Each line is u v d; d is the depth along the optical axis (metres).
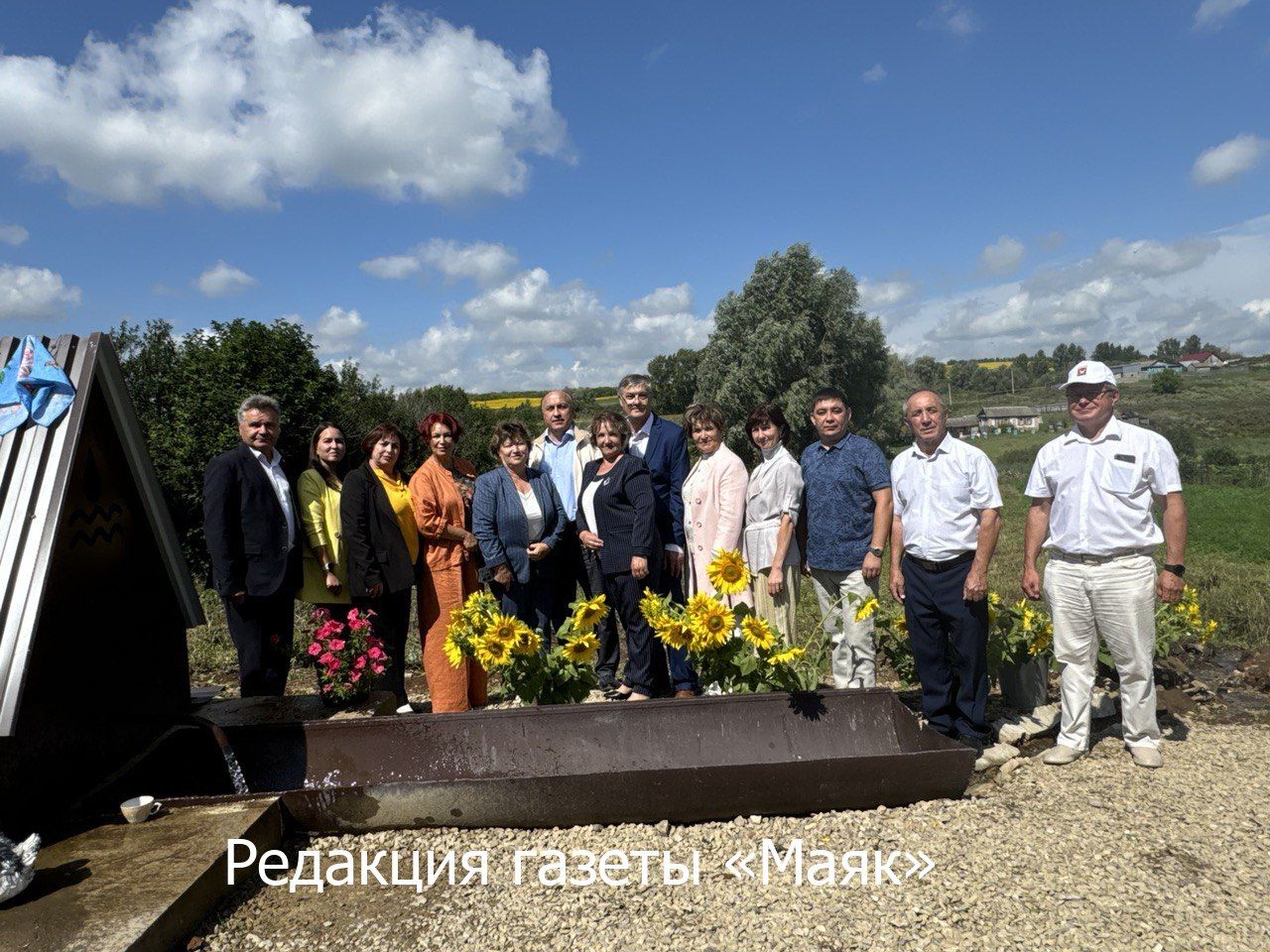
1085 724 4.24
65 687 3.34
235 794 3.45
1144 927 2.75
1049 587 4.35
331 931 2.89
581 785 3.49
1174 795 3.80
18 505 3.20
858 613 4.33
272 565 4.95
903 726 4.13
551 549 5.42
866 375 41.25
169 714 4.11
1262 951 2.61
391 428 5.24
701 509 5.07
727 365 42.34
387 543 5.09
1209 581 8.98
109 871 2.89
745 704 4.18
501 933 2.86
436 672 5.15
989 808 3.64
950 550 4.27
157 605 4.03
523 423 5.39
